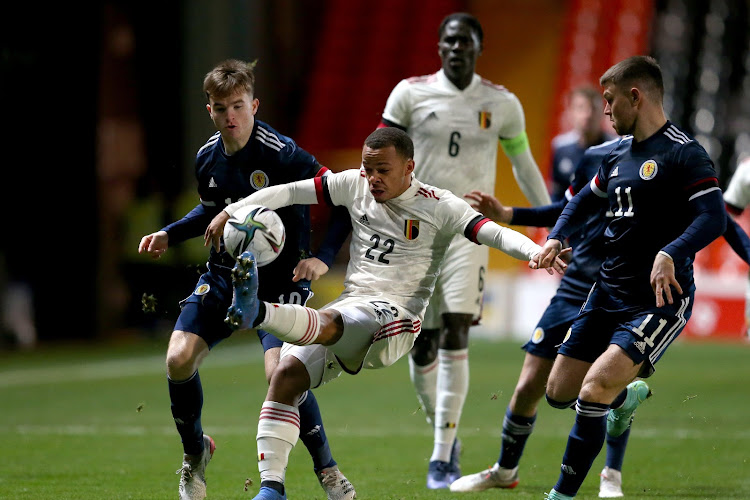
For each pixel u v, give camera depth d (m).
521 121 24.61
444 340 22.80
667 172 16.84
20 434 29.28
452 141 24.00
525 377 20.86
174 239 18.97
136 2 68.69
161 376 46.62
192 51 71.31
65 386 43.03
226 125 17.69
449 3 88.81
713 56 85.31
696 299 60.53
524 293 61.97
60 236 67.62
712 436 28.78
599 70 79.56
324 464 18.19
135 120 69.75
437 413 22.52
